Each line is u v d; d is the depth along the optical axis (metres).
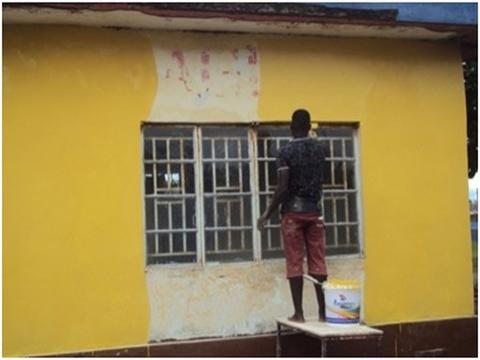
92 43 5.94
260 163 6.38
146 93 6.04
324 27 6.25
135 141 5.98
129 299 5.90
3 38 5.72
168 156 6.16
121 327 5.87
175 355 5.95
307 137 5.93
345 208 6.57
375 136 6.60
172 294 6.04
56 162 5.78
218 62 6.24
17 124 5.70
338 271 6.44
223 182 6.28
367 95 6.60
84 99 5.88
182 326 6.04
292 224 5.87
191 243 6.17
